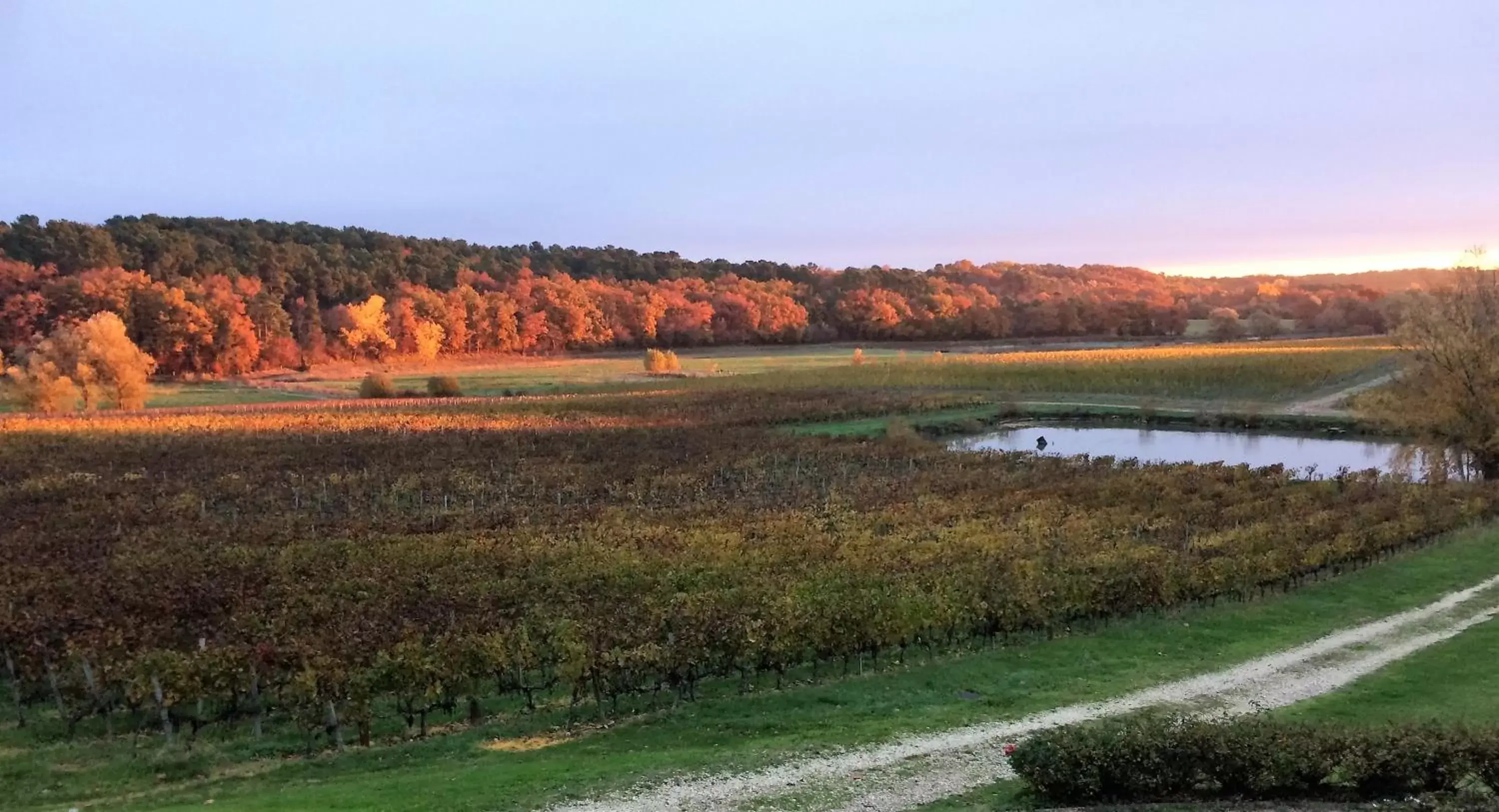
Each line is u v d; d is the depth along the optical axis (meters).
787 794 17.72
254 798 18.70
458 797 17.78
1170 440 86.00
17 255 161.12
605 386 128.75
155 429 79.62
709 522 42.34
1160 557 33.97
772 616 26.48
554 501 53.62
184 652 26.38
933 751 20.05
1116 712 22.72
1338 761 15.72
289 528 42.56
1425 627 30.00
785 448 71.31
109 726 23.44
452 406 101.56
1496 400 56.22
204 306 139.50
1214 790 16.19
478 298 183.88
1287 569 34.34
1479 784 15.25
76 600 30.52
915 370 130.88
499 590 30.89
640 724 23.41
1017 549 36.44
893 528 43.00
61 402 96.69
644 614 27.88
